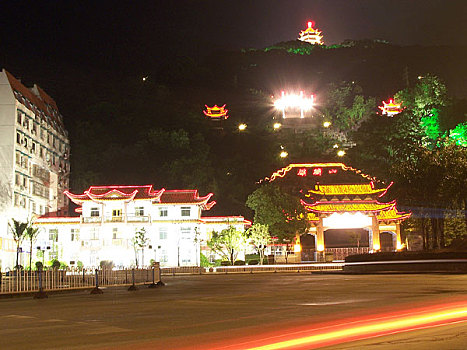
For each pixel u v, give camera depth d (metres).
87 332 17.28
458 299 24.19
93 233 102.44
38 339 16.12
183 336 15.80
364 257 65.44
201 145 157.00
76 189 137.62
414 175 73.50
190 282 55.09
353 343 13.54
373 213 99.81
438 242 78.12
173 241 104.38
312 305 23.88
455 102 193.12
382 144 157.25
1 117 102.00
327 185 103.44
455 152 74.00
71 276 51.03
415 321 17.14
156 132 154.25
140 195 103.25
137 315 21.84
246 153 168.38
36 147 113.56
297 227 99.38
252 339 14.81
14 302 33.38
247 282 50.78
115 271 53.50
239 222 108.75
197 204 105.69
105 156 149.38
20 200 104.25
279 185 126.44
